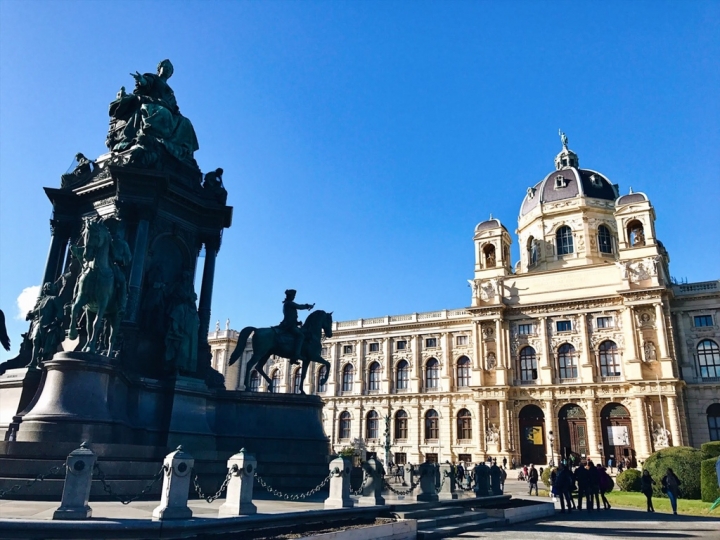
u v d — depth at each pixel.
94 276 15.84
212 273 22.91
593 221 70.38
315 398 21.14
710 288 57.62
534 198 77.44
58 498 12.16
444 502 17.31
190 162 23.44
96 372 15.20
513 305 65.00
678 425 52.22
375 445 72.31
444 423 68.69
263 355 20.72
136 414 16.97
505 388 61.69
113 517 9.58
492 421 62.31
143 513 10.57
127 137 22.02
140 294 19.34
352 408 75.56
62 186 21.72
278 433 20.14
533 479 36.06
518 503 21.75
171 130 22.77
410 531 12.81
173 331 18.81
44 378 15.62
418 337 73.94
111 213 20.25
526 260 75.56
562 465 24.53
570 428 59.16
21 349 18.94
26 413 14.74
